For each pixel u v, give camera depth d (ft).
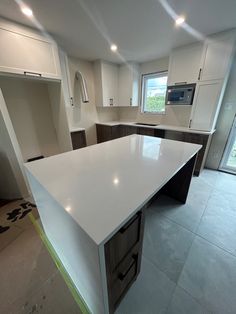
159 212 5.90
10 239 4.77
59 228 2.96
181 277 3.70
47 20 5.84
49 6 5.00
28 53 6.40
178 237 4.83
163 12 5.41
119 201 2.28
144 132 11.03
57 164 3.69
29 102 8.52
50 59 7.18
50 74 7.31
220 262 4.06
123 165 3.60
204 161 9.21
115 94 12.60
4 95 7.50
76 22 6.00
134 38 7.43
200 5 5.02
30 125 8.81
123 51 9.26
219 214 5.80
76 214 2.03
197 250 4.40
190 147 5.00
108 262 2.10
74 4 4.93
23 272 3.84
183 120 10.00
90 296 2.87
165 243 4.62
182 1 4.83
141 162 3.77
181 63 8.51
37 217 5.70
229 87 8.09
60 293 3.41
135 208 2.14
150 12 5.42
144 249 4.42
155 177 3.02
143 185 2.73
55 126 9.86
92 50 9.08
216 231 5.05
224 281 3.62
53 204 2.58
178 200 6.52
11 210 6.10
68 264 3.42
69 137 9.21
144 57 10.37
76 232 2.12
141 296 3.34
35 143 9.22
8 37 5.75
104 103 12.00
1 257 4.22
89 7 5.10
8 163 6.27
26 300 3.31
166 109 10.61
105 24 6.19
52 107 9.37
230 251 4.37
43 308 3.18
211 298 3.30
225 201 6.55
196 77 8.09
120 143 5.54
